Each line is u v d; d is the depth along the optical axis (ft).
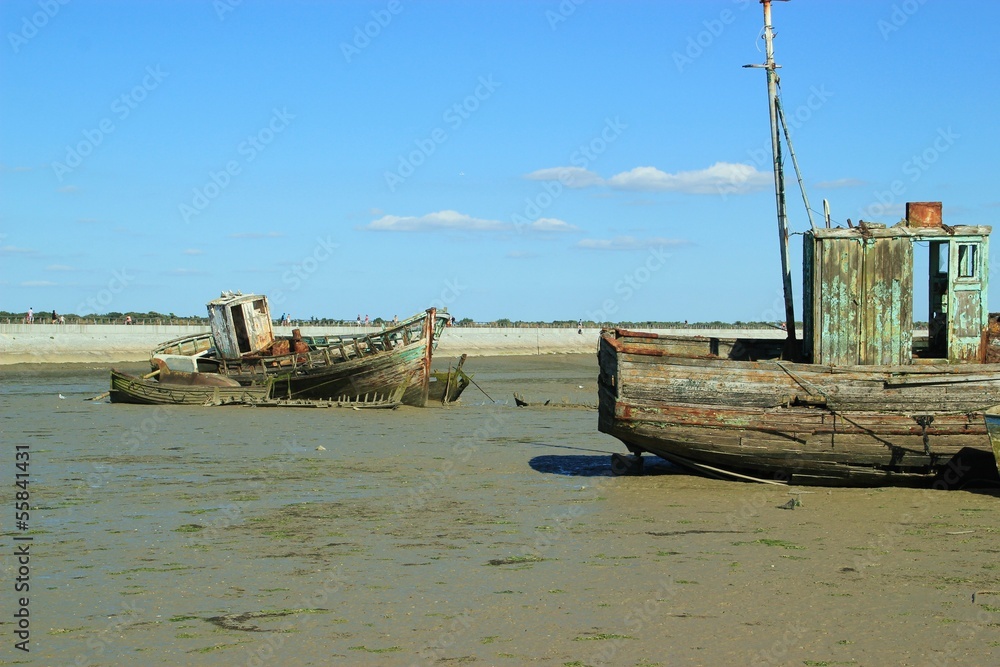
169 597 36.17
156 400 125.49
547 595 36.22
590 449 79.61
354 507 53.78
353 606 34.94
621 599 35.65
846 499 55.36
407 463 71.31
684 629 32.30
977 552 42.65
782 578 38.42
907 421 57.06
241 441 85.25
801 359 65.16
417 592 36.65
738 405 59.16
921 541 44.80
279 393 131.44
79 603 35.45
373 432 93.25
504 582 38.01
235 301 143.02
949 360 59.93
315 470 67.82
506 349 301.43
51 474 65.98
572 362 263.49
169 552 43.24
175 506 54.19
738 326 314.14
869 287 59.77
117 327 235.61
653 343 65.31
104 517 51.11
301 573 39.50
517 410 121.08
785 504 53.52
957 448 56.75
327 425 99.96
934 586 37.24
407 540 45.42
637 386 59.72
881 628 32.35
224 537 46.21
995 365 57.47
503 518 50.57
